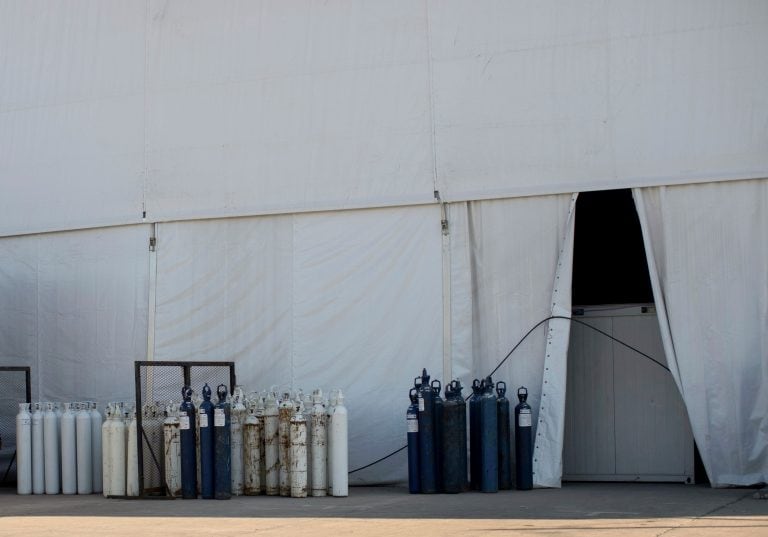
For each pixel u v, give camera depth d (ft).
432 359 75.77
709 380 69.46
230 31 83.61
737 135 69.82
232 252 82.28
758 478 68.03
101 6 88.02
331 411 68.90
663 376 75.25
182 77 84.69
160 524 53.62
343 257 79.15
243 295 81.61
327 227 79.77
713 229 70.23
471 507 59.31
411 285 77.05
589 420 76.89
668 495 64.80
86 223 86.58
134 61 86.43
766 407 67.97
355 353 77.97
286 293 80.38
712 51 70.69
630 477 75.46
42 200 88.38
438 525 51.19
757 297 68.95
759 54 69.67
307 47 81.25
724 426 68.95
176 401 81.56
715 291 69.87
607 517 53.47
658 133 71.56
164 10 85.76
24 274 88.69
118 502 67.10
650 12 72.28
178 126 84.48
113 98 86.84
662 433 74.95
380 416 76.74
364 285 78.33
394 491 71.92
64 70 88.79
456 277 75.82
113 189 86.07
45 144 88.79
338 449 68.13
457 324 75.36
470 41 76.64
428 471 68.59
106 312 85.56
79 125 87.81
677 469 74.28
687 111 71.00
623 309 76.69
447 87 77.00
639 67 72.28
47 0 89.92
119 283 85.40
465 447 69.51
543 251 74.08
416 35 78.13
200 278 82.94
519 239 74.74
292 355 79.66
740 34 70.18
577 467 76.84
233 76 83.20
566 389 77.46
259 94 82.33
